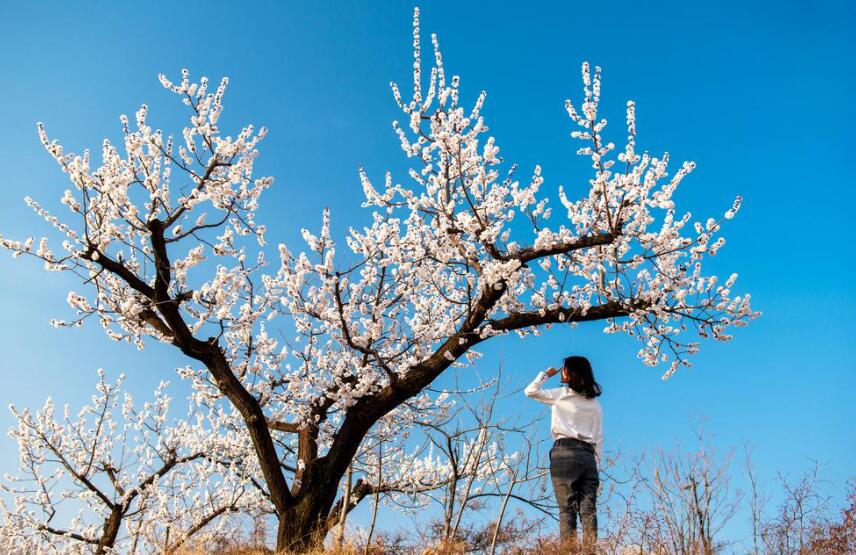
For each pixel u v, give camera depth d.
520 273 8.51
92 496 11.85
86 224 7.75
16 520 11.65
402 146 8.92
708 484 5.17
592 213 8.61
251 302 9.30
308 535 8.27
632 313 8.70
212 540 9.12
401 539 7.03
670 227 8.48
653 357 9.05
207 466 11.73
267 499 11.09
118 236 8.50
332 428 10.26
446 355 8.75
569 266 8.83
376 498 6.73
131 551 10.60
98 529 11.83
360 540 7.11
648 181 8.12
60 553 11.73
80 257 7.93
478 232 8.56
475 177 8.95
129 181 8.09
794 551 5.20
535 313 8.82
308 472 8.65
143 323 9.00
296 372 10.27
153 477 11.76
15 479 11.77
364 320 9.17
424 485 11.00
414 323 10.03
